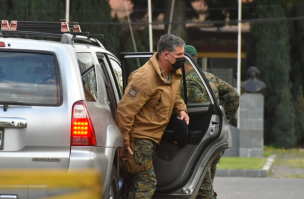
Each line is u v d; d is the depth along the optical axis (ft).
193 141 55.31
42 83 43.19
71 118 42.47
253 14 209.46
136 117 52.65
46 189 41.39
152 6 215.92
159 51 52.85
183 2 219.00
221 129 55.26
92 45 57.31
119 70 67.26
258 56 185.26
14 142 41.70
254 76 146.92
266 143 185.37
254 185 99.55
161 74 51.88
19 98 42.65
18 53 43.80
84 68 46.88
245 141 144.56
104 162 44.47
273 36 183.42
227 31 218.38
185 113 54.13
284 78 181.16
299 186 98.22
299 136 181.68
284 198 84.89
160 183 56.34
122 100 51.88
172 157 56.13
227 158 139.33
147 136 52.60
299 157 151.43
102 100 49.34
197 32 220.84
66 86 43.09
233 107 67.15
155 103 52.29
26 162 41.45
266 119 185.26
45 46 44.14
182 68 55.47
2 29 52.06
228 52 219.61
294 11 187.52
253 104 144.36
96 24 198.08
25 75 43.32
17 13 187.83
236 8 213.46
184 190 55.52
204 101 56.34
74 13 199.41
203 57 222.28
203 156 55.52
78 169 41.81
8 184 41.19
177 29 218.59
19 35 51.98
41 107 42.39
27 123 41.83
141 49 207.92
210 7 217.15
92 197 42.50
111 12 205.46
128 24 208.44
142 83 51.44
